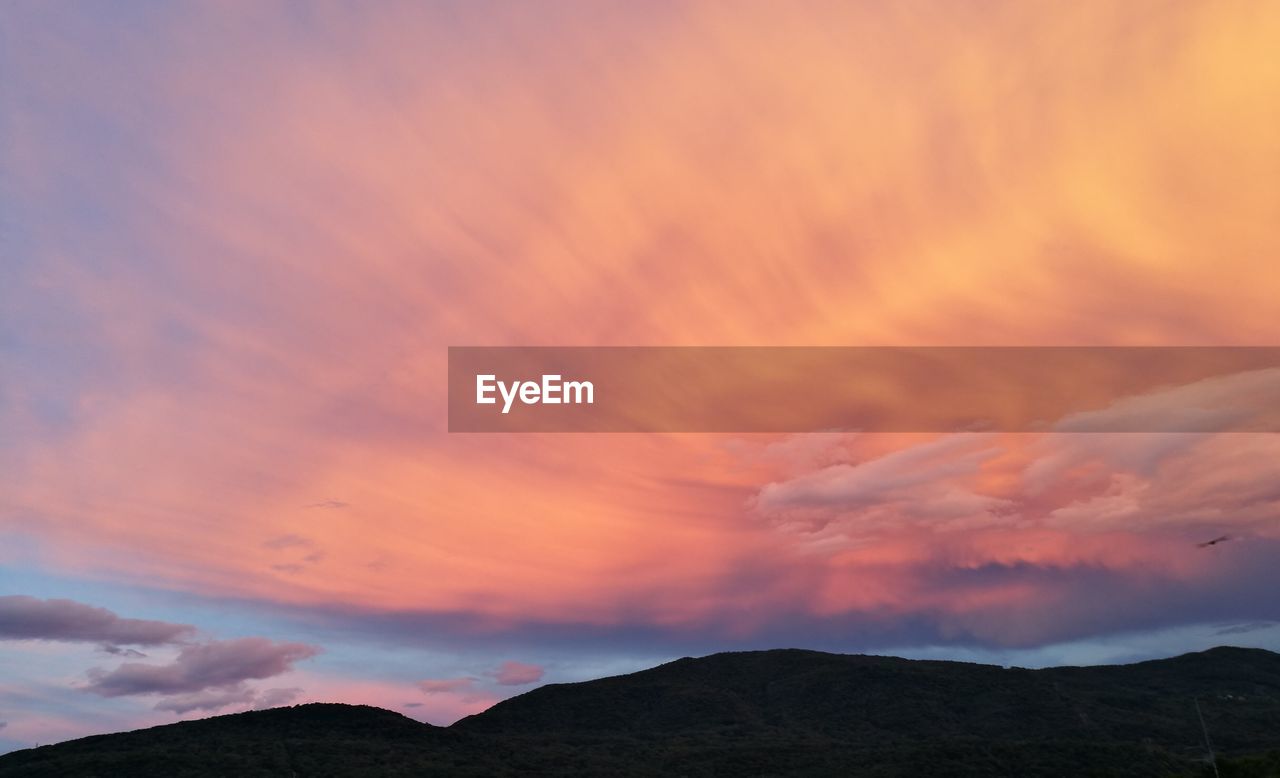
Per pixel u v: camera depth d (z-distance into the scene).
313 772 146.25
